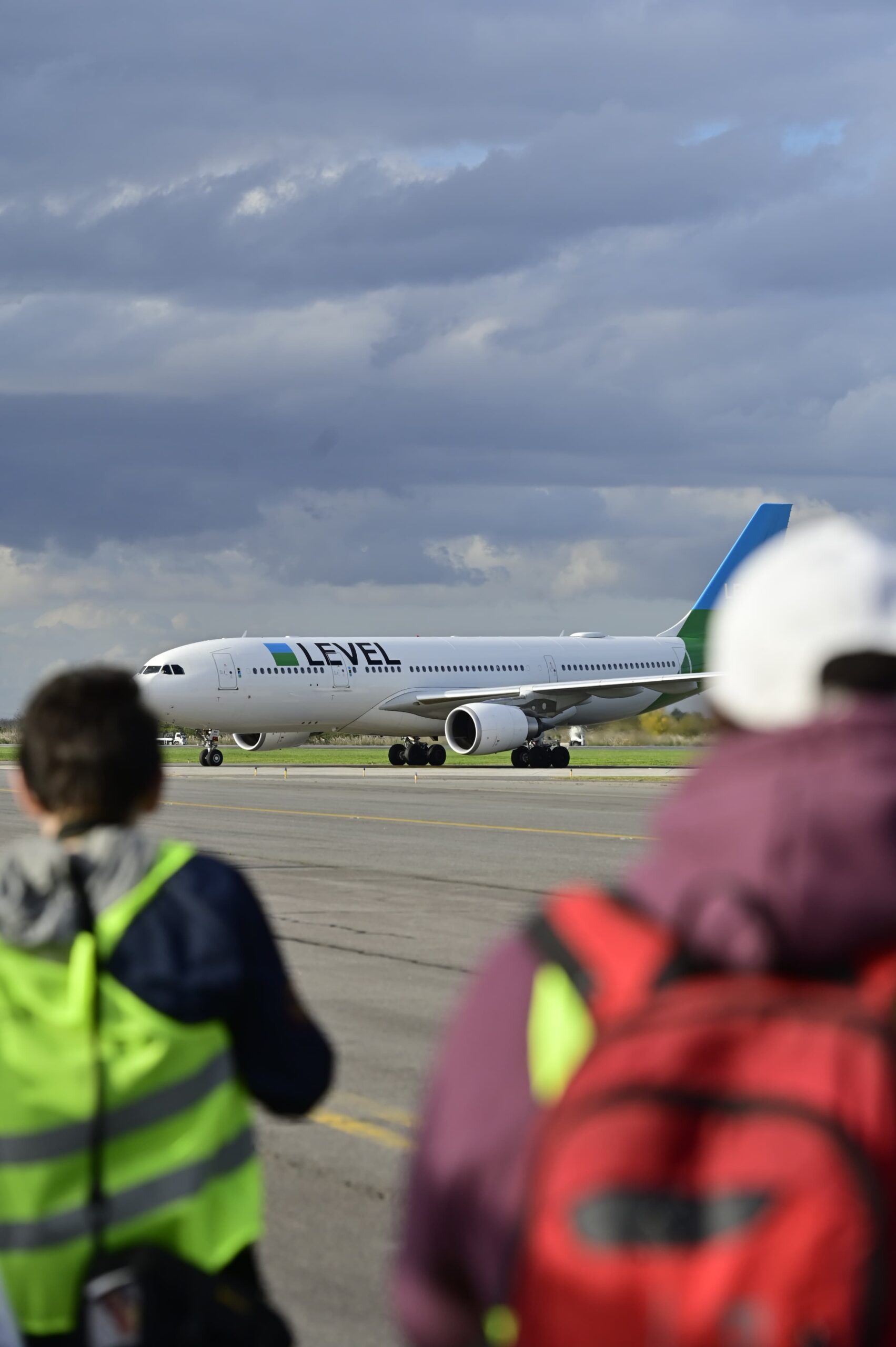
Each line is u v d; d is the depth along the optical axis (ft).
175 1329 35.94
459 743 596.70
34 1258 36.55
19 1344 34.76
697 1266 19.98
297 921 184.14
